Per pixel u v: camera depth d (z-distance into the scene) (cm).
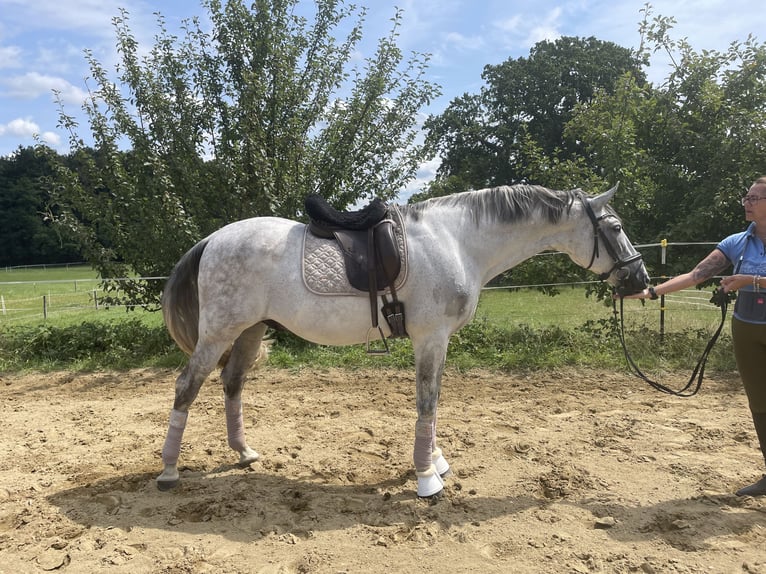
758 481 317
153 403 529
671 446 394
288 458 382
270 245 314
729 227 740
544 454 380
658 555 253
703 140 741
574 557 252
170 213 729
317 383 594
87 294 1784
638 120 796
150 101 788
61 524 285
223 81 823
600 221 329
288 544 265
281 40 809
